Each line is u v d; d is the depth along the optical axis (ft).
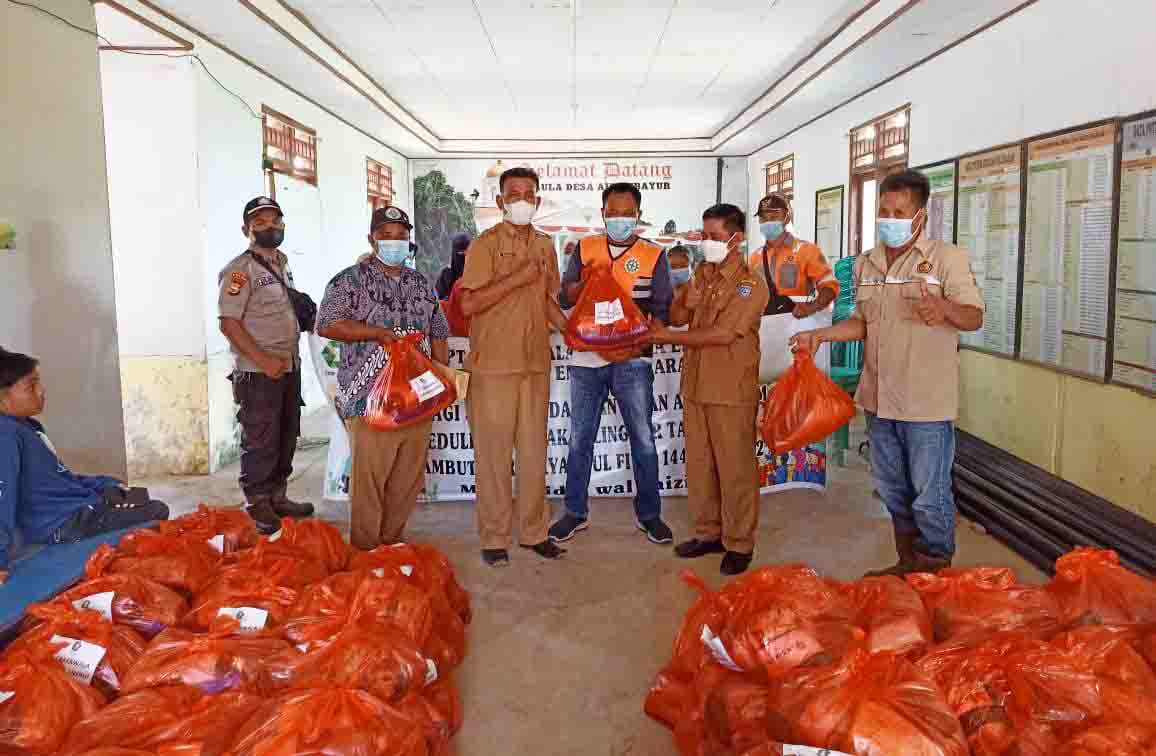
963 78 19.60
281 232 13.35
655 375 15.07
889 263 10.30
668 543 12.76
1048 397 15.52
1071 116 15.01
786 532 13.32
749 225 46.24
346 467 14.85
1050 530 12.17
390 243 11.04
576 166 47.09
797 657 6.58
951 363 10.00
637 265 12.59
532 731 7.74
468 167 46.91
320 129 28.91
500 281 11.27
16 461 9.05
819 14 21.39
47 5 12.05
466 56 26.04
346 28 22.18
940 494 10.12
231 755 5.35
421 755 5.76
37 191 11.89
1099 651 6.37
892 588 7.63
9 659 6.39
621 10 21.13
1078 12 14.79
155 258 17.95
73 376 12.67
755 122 33.88
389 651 6.72
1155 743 5.44
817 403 10.61
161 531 9.30
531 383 11.87
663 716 7.77
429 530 13.53
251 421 13.26
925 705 5.54
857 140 27.55
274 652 6.82
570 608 10.44
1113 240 13.48
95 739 5.72
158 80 17.88
